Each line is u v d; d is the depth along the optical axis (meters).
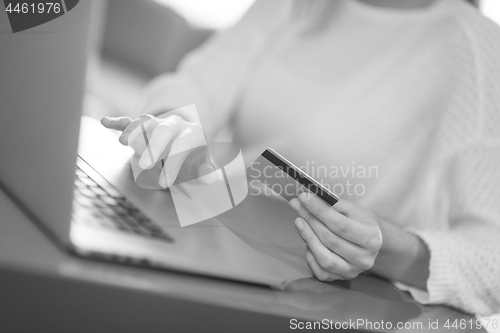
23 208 0.51
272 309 0.47
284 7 1.37
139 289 0.40
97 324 0.39
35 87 0.73
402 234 0.73
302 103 1.19
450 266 0.69
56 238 0.43
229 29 1.50
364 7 1.22
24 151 0.66
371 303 0.59
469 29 1.03
